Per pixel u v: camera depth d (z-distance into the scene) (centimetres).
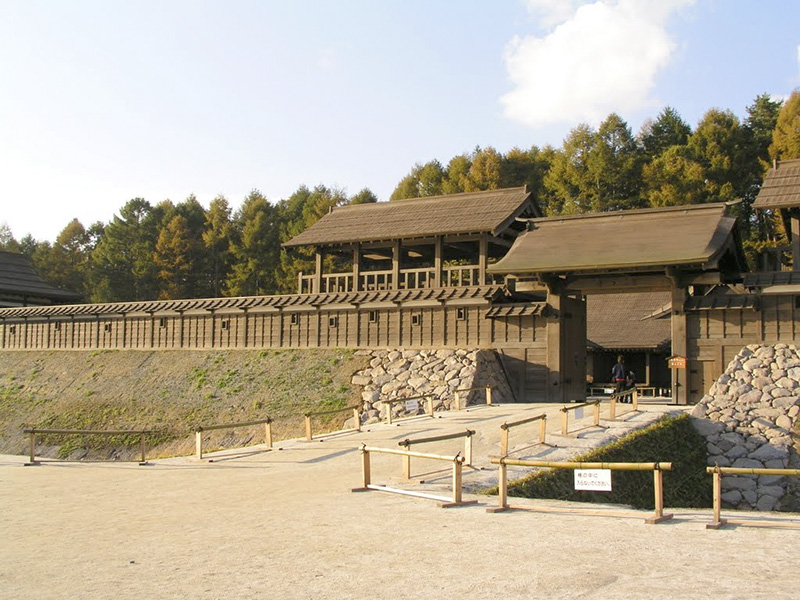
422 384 3183
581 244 3083
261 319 3919
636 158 6494
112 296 8562
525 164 7212
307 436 2367
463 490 1489
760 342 2786
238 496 1504
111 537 1148
